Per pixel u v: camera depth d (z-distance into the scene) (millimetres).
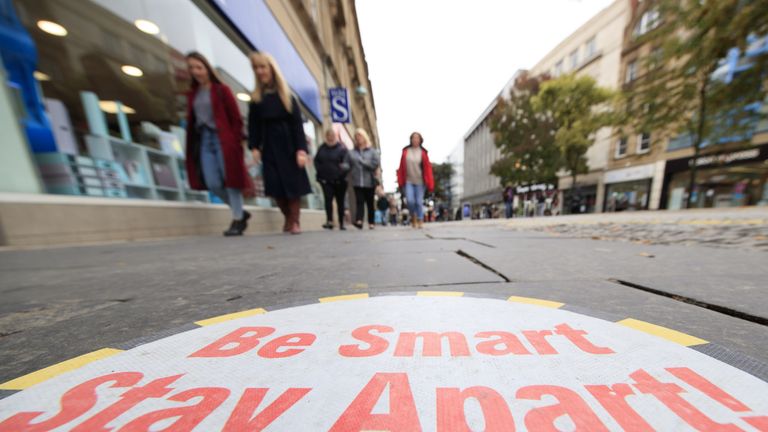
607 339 541
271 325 647
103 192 3344
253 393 401
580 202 21141
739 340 557
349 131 14172
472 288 984
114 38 3652
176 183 4348
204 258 1872
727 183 13547
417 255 1815
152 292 1053
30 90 2832
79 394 410
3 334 680
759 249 1959
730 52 10242
